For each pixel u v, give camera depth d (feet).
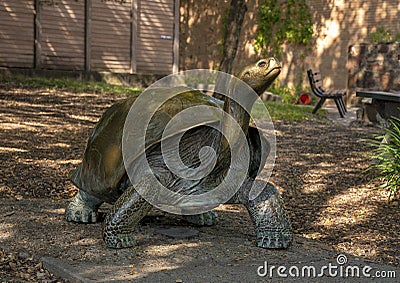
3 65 55.52
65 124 34.37
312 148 31.58
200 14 73.92
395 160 22.29
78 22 59.57
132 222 14.07
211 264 13.20
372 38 59.67
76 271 12.55
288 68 66.13
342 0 61.93
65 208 18.21
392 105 25.84
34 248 14.20
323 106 58.70
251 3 68.69
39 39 57.00
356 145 32.73
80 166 15.98
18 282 12.52
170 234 15.37
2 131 31.09
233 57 51.01
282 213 14.57
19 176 23.09
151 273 12.50
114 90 48.75
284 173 25.54
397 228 17.61
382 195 21.47
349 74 57.77
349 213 19.30
